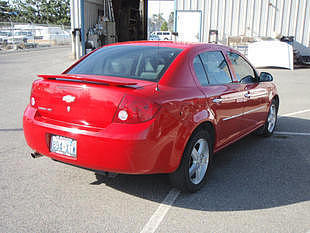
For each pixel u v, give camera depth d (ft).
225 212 10.27
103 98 9.54
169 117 9.82
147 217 9.82
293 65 61.46
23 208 10.10
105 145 9.34
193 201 10.93
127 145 9.18
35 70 47.78
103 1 72.95
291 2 62.44
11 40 92.84
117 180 12.38
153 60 11.56
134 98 9.29
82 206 10.36
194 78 11.64
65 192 11.27
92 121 9.79
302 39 63.93
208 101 11.60
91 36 64.64
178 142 10.21
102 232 8.97
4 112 23.07
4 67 50.93
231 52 14.84
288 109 26.63
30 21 219.61
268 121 18.49
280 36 61.98
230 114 13.28
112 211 10.11
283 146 17.30
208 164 12.17
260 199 11.23
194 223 9.57
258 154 15.97
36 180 12.14
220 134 12.81
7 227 9.06
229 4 62.54
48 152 10.59
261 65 57.88
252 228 9.41
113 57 12.38
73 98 10.02
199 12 63.10
